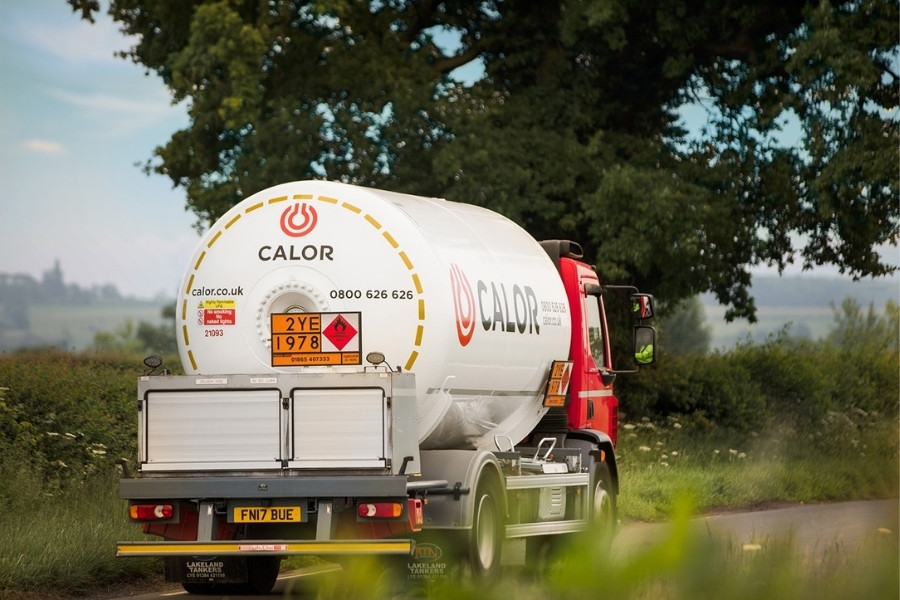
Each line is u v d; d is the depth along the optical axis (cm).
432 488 2036
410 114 5241
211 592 2242
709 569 651
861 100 5319
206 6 4922
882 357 7825
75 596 2211
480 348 2219
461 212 2434
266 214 2136
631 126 6159
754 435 6253
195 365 2148
